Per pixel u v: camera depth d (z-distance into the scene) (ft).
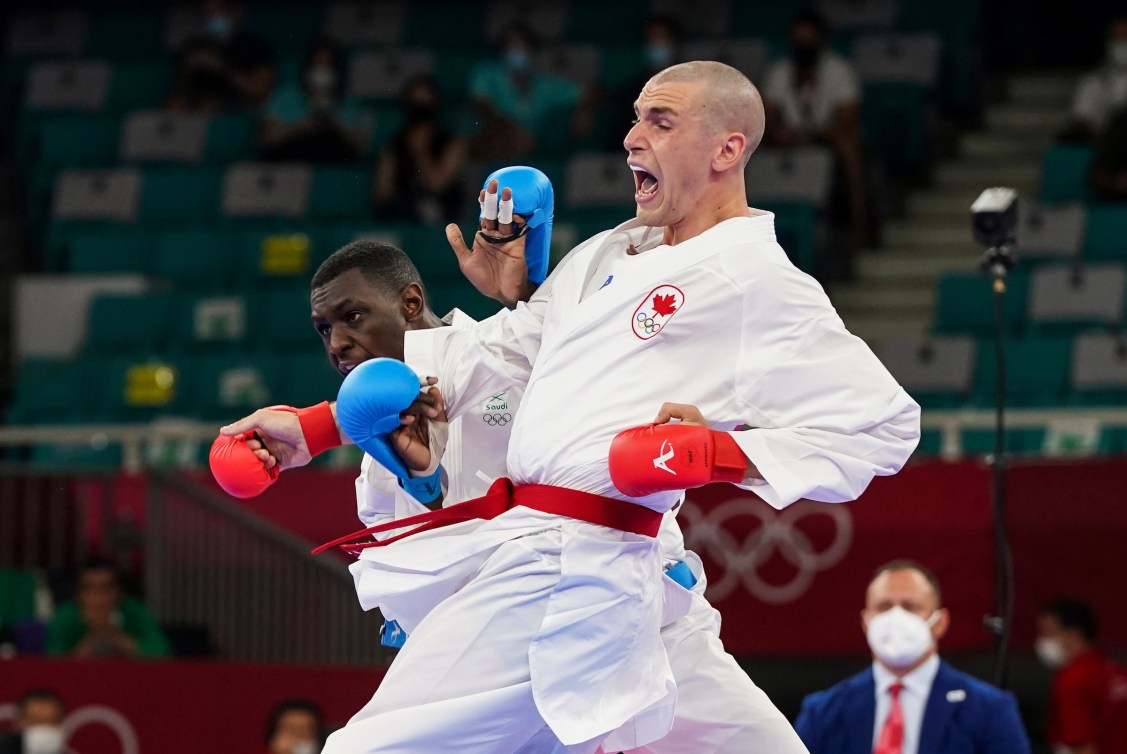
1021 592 39.04
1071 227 55.62
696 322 16.71
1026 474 39.14
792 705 39.75
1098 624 38.47
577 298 17.48
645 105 17.21
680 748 18.58
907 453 16.79
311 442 17.78
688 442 15.67
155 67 73.05
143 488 42.06
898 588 28.50
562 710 16.53
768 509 39.86
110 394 56.08
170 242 62.03
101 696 36.50
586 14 72.59
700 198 17.24
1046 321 52.70
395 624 18.62
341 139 65.21
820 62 61.16
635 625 16.85
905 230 63.26
